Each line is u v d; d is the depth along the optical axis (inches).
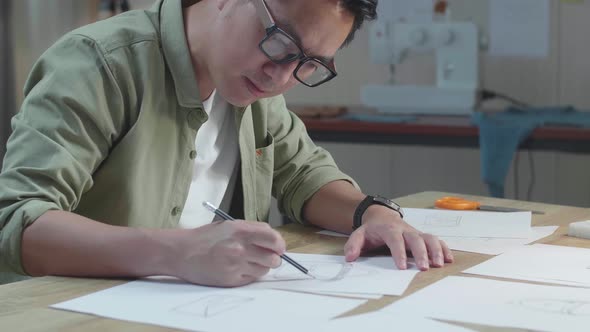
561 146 103.2
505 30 131.5
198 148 55.1
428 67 143.3
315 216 55.1
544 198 140.1
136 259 39.4
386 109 125.7
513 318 33.4
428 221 54.4
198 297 36.4
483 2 133.8
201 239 38.9
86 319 33.5
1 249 41.8
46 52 48.0
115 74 47.6
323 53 43.9
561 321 33.0
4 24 150.9
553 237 49.9
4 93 151.8
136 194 49.1
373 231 46.5
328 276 40.4
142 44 49.1
